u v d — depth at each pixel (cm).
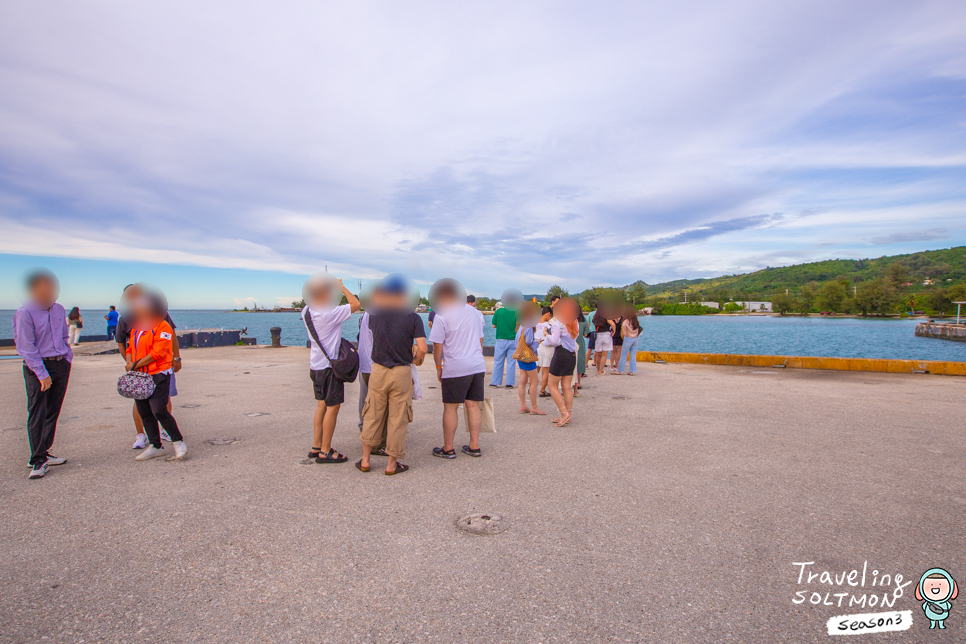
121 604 252
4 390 926
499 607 250
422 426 664
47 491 409
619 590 265
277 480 438
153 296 483
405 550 309
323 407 492
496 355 1024
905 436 585
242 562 294
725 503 383
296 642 223
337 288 487
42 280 439
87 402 814
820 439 573
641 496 399
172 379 507
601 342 1198
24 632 228
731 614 244
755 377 1127
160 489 414
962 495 397
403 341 448
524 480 439
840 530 336
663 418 694
